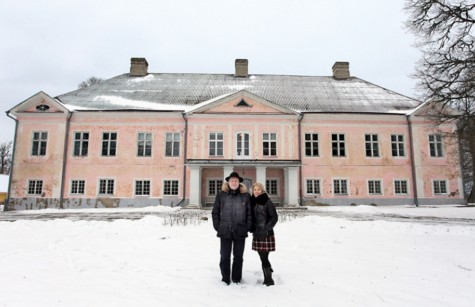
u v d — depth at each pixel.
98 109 29.19
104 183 28.64
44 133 28.94
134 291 5.14
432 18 18.31
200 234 10.92
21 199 27.91
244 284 5.55
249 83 34.97
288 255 7.82
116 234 11.08
